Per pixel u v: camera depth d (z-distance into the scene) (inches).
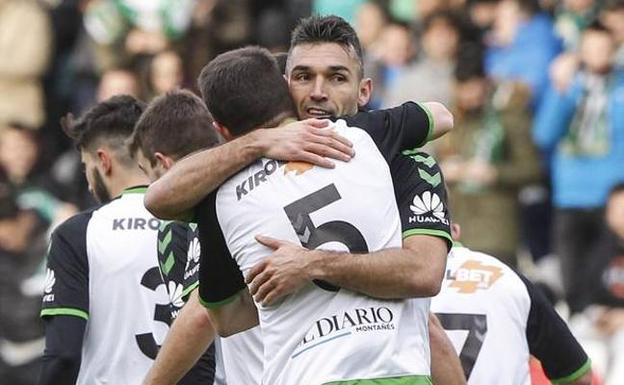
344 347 543.8
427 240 558.3
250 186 557.3
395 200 560.7
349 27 586.9
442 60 1275.8
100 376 668.1
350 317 546.6
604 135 1237.1
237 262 561.6
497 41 1333.7
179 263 644.7
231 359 617.9
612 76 1237.1
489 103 1247.5
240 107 564.1
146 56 1339.8
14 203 1098.1
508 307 668.7
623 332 1087.6
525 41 1318.9
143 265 664.4
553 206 1295.5
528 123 1245.7
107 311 665.0
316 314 548.4
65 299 661.9
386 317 549.0
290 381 546.3
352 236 550.0
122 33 1382.9
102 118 689.0
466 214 1241.4
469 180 1236.5
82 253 666.8
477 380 663.1
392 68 1310.3
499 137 1242.6
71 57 1453.0
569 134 1245.1
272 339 552.7
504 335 665.6
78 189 1316.4
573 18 1314.0
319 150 554.9
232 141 562.3
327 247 547.8
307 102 580.1
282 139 557.0
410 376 547.5
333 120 565.6
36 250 1090.7
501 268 674.8
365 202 552.7
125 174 689.0
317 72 579.5
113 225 669.3
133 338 664.4
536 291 676.1
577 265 1240.8
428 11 1290.6
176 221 615.8
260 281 547.5
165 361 602.5
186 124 648.4
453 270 673.6
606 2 1267.2
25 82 1445.6
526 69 1310.3
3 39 1438.2
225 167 558.3
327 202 551.2
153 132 650.8
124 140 687.1
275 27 1391.5
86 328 668.1
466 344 665.0
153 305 663.1
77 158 1323.8
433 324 610.9
